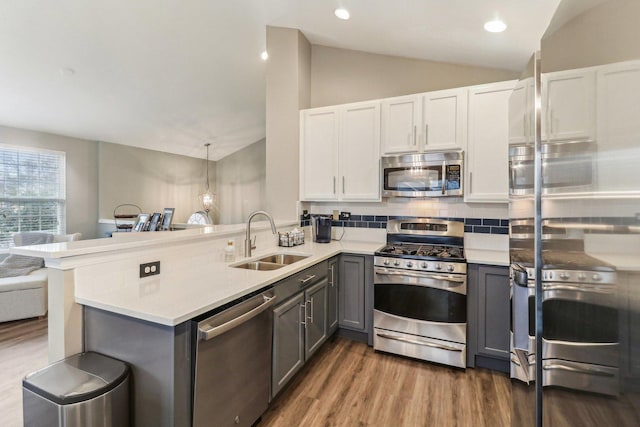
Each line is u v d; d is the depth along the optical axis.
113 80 3.85
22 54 3.17
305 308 2.22
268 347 1.78
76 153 5.12
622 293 0.62
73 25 2.90
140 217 4.34
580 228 0.79
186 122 5.40
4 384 2.21
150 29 3.10
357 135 3.06
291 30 3.24
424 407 1.97
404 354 2.55
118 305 1.35
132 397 1.35
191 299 1.43
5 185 4.39
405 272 2.54
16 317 3.36
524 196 1.27
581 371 0.81
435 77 3.14
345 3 2.44
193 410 1.31
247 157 7.41
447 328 2.42
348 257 2.83
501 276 2.31
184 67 3.83
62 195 4.97
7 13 2.67
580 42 0.77
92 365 1.34
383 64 3.33
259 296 1.69
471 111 2.61
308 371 2.38
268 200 3.42
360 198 3.05
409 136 2.83
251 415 1.65
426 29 2.52
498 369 2.38
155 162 6.33
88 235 5.27
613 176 0.64
